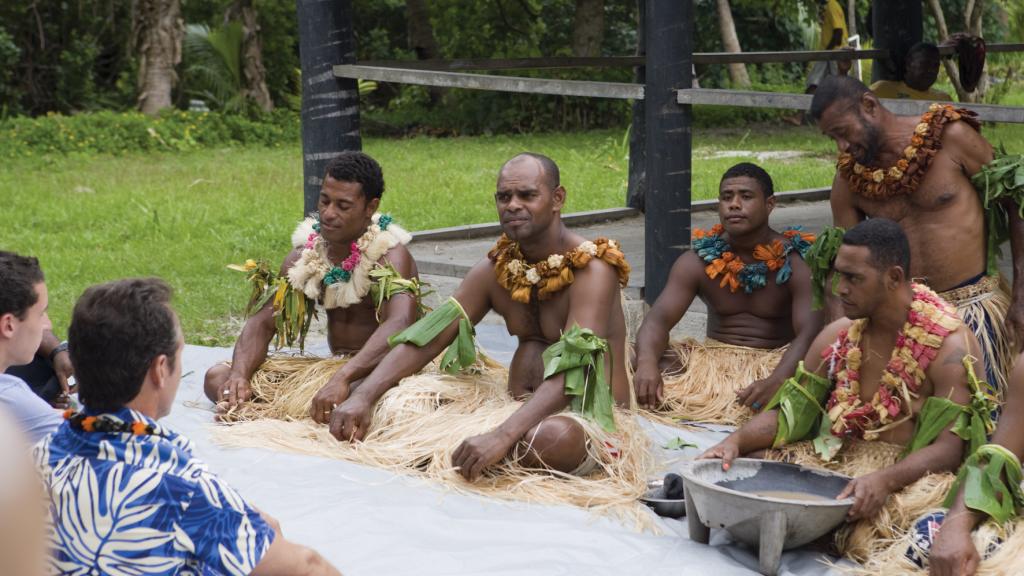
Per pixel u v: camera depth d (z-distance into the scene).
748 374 5.20
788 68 26.11
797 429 3.82
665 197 6.00
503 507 3.81
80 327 2.35
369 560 3.37
